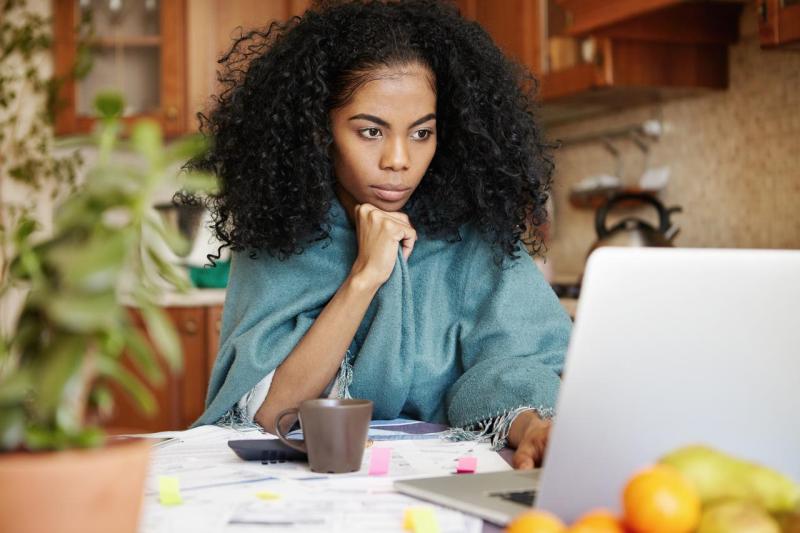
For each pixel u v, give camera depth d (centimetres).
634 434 72
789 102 248
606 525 64
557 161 359
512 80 155
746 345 73
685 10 262
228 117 152
